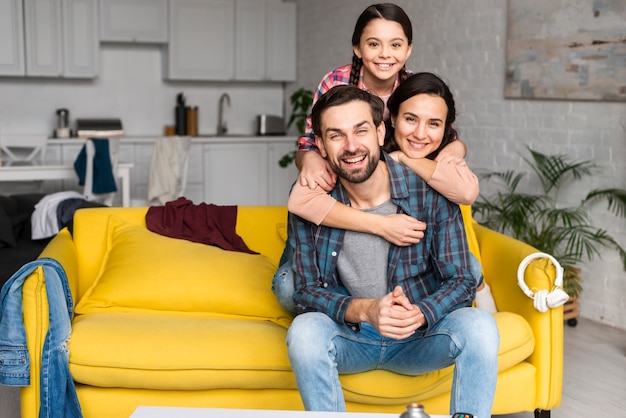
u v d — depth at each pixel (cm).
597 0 417
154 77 747
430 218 229
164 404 236
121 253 282
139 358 231
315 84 733
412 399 232
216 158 725
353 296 231
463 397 202
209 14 722
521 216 431
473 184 225
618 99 410
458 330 204
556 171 434
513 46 477
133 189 691
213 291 268
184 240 290
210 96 773
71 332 238
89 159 511
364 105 212
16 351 229
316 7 720
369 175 214
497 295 279
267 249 301
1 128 693
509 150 492
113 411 236
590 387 333
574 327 428
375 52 247
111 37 684
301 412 170
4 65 644
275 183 755
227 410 170
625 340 403
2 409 299
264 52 748
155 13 699
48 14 656
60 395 231
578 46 431
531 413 299
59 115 689
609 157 422
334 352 209
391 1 604
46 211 400
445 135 243
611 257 427
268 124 768
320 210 223
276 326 254
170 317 262
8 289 228
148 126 749
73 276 265
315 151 237
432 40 559
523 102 479
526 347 245
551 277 253
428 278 234
